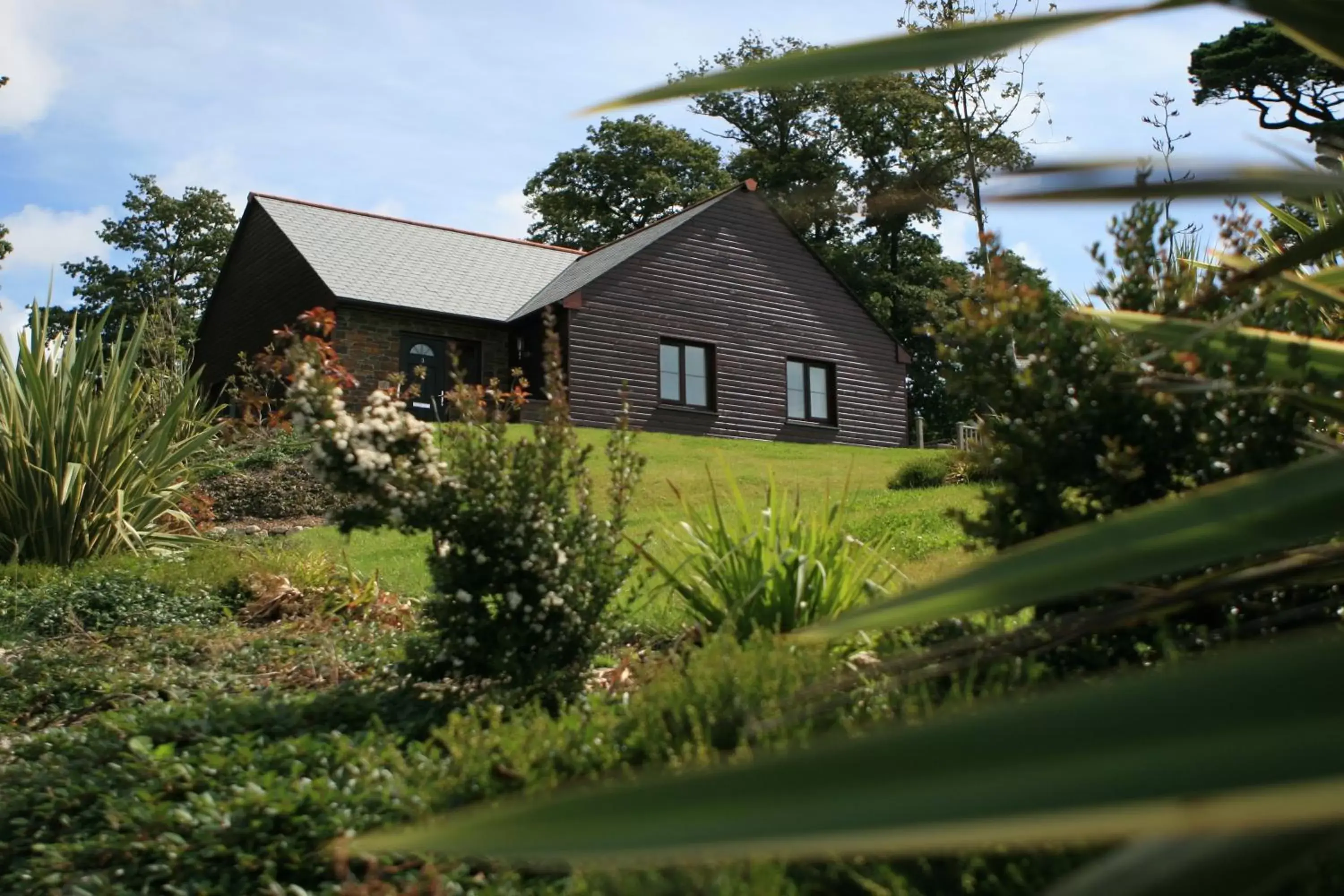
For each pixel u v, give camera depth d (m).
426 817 3.02
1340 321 3.10
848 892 2.34
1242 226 3.46
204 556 10.86
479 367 24.62
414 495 4.73
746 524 5.64
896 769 0.53
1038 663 3.36
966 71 15.54
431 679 4.81
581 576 4.86
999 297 3.75
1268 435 3.26
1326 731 0.52
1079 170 0.88
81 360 11.88
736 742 3.01
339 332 22.83
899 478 15.92
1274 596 3.20
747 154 28.16
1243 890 0.66
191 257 52.84
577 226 44.53
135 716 4.49
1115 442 3.41
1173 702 0.55
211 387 28.84
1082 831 0.49
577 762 3.15
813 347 27.81
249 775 3.60
